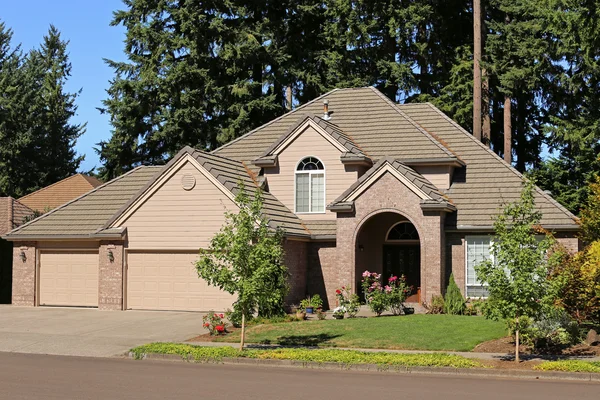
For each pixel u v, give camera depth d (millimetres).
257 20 52062
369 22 47938
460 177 31250
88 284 31359
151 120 48469
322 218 31625
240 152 34656
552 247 22469
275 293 20234
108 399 13438
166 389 14586
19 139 65875
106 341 22344
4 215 38781
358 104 35094
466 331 22391
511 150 49219
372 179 29078
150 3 48906
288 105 49938
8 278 35094
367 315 27469
